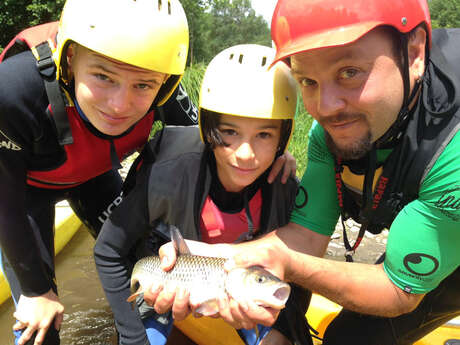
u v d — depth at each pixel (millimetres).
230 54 741
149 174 760
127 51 639
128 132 798
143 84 688
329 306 1076
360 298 696
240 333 824
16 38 761
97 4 647
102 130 726
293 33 593
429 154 602
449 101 585
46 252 893
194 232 795
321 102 594
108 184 1070
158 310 679
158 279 679
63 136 737
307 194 808
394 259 675
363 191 679
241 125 703
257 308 581
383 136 624
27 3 7488
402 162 635
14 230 757
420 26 584
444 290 772
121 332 763
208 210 792
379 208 692
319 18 567
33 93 698
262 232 820
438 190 607
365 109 587
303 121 2770
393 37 568
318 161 798
